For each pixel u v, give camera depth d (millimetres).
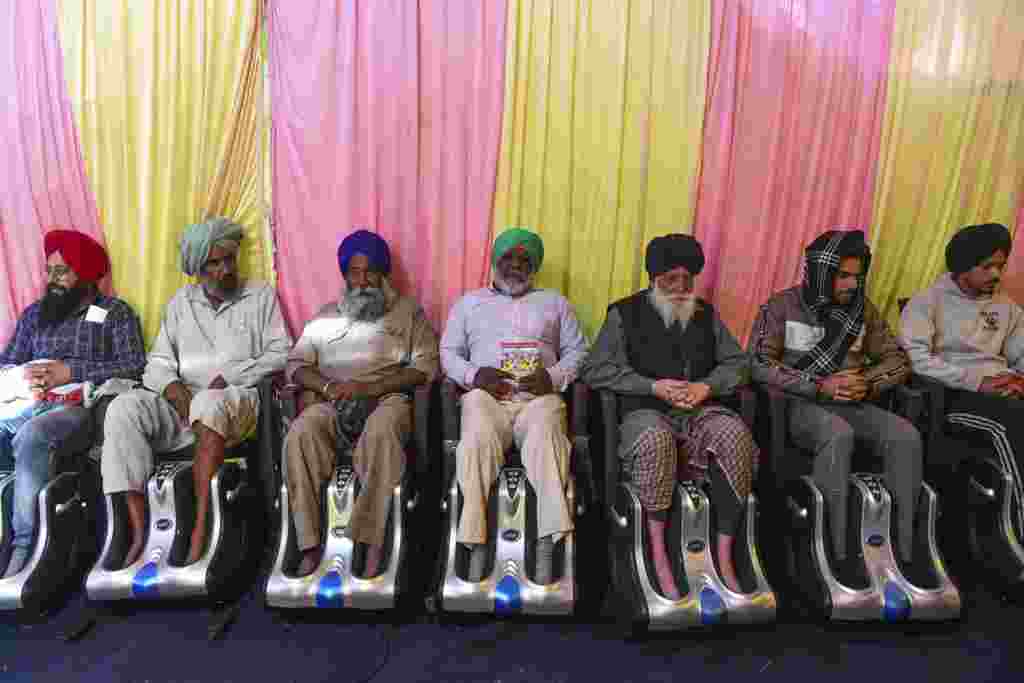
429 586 2387
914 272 2889
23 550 2244
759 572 2156
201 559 2201
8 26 2670
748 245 2850
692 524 2182
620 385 2432
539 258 2680
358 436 2439
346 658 2027
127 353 2699
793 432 2447
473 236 2842
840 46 2699
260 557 2506
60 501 2311
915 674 1968
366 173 2779
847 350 2527
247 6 2660
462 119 2752
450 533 2217
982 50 2703
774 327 2594
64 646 2080
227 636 2135
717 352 2551
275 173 2789
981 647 2086
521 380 2438
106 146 2752
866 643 2107
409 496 2314
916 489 2250
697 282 2875
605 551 2453
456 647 2084
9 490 2307
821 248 2506
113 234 2818
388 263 2686
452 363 2582
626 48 2688
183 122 2727
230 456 2465
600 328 2824
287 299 2873
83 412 2463
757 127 2764
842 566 2219
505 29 2666
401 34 2674
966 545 2439
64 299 2641
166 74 2691
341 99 2717
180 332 2672
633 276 2869
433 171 2801
